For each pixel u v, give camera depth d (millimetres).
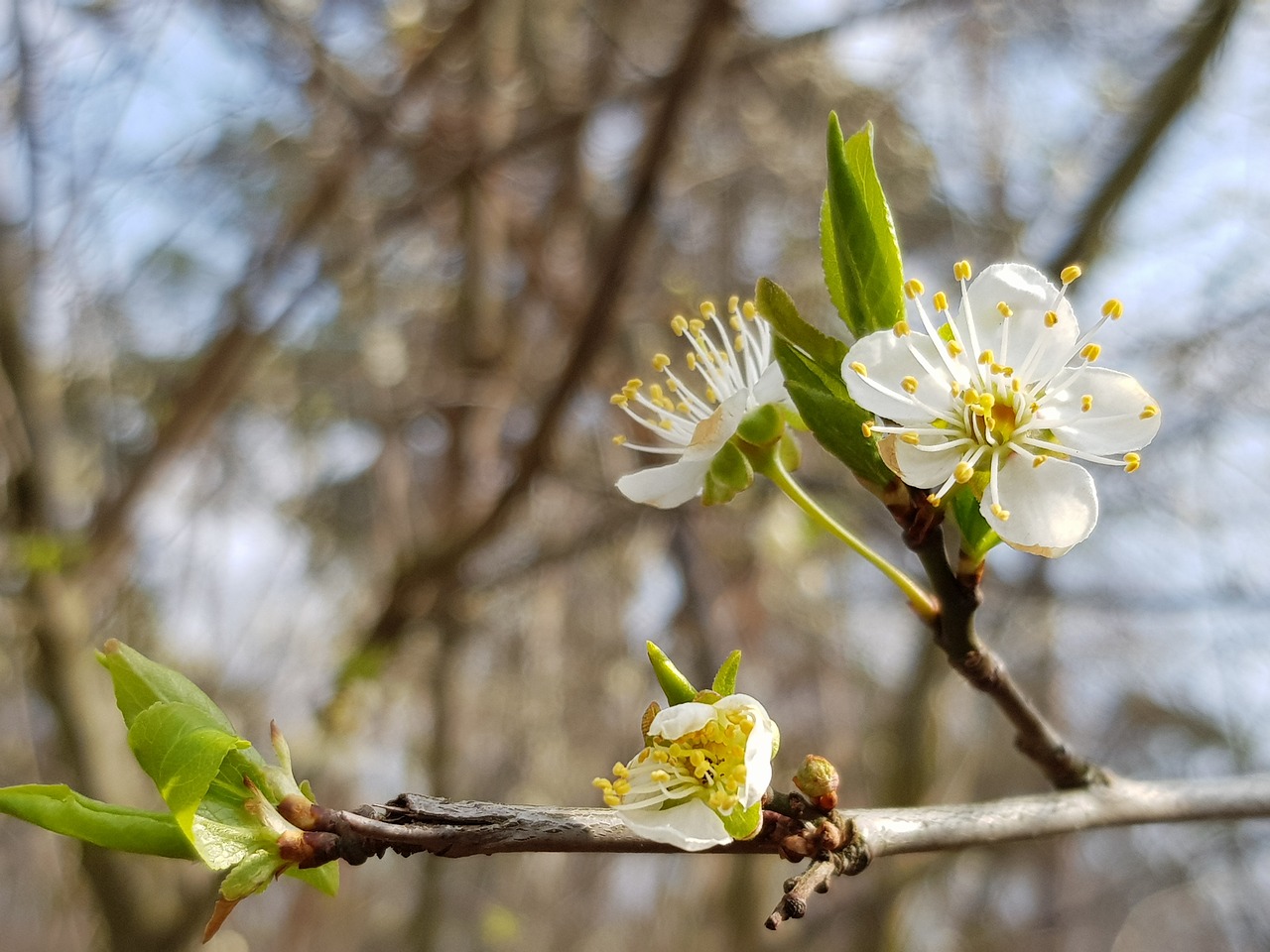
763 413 1848
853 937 6418
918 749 5773
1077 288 4637
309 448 8477
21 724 6254
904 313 1686
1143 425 1713
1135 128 4496
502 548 6293
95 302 5812
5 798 1413
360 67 5844
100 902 4559
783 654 8094
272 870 1410
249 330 5145
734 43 5273
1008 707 1951
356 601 7898
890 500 1708
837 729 7902
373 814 1473
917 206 7348
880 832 1659
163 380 6609
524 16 5816
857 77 6727
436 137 5176
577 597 7727
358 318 7000
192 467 7727
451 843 1446
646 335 6258
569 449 6195
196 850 1383
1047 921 11555
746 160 6617
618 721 7785
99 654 1490
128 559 5898
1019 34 6621
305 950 9492
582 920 10773
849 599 7848
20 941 8492
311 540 8500
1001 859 10211
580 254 5695
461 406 5625
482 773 7926
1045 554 1652
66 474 5117
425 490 6898
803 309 6625
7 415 4973
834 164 1661
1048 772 2072
